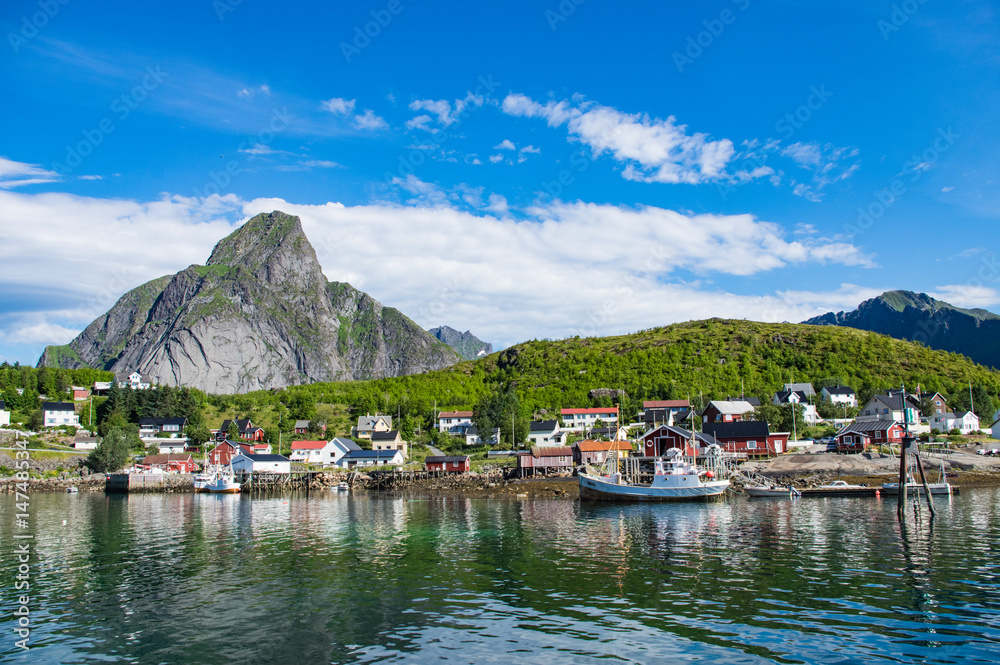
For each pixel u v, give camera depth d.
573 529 57.41
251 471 137.88
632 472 105.50
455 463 126.56
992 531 50.09
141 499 105.94
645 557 42.91
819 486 88.62
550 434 155.25
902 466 61.62
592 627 27.89
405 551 47.16
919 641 25.25
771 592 32.72
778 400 170.25
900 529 51.97
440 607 31.56
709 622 28.14
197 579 38.66
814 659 23.67
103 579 38.97
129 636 28.12
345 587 35.97
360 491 116.12
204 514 77.69
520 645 25.91
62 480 130.75
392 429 182.38
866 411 130.25
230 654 25.73
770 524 57.22
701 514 66.75
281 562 43.62
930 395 162.88
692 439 98.38
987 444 111.12
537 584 35.72
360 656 25.16
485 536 54.09
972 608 29.28
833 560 40.06
